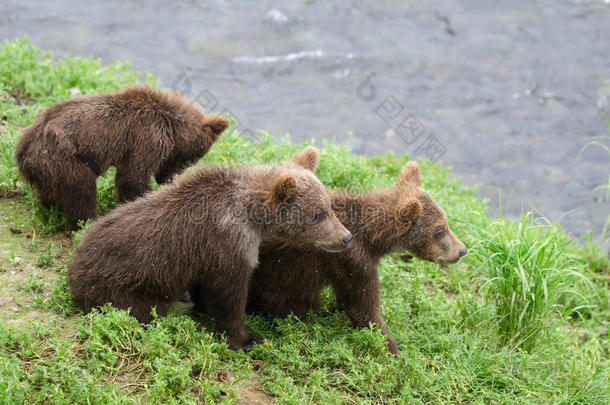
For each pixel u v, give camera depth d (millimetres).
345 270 9938
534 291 10938
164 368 8203
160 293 9148
